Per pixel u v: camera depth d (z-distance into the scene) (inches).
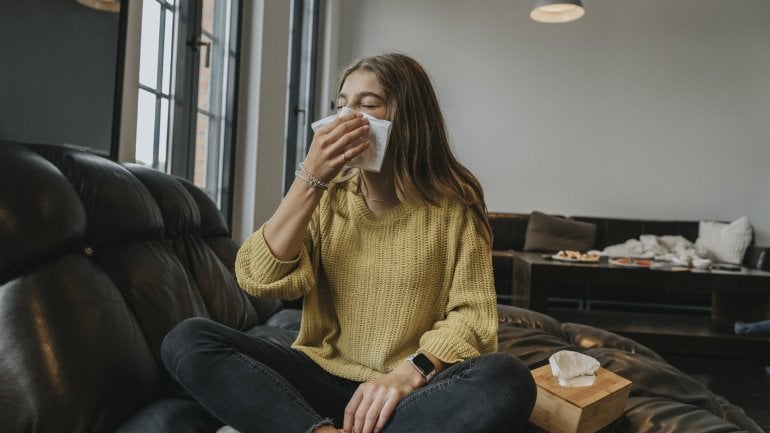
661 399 55.7
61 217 40.7
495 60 199.0
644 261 135.9
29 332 35.0
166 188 62.7
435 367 37.6
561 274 125.5
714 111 193.0
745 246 165.2
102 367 38.0
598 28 195.9
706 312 165.9
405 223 42.3
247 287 40.9
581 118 197.2
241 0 106.8
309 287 41.5
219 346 36.6
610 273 124.3
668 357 119.0
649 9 194.2
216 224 74.8
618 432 49.8
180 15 87.1
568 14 161.2
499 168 199.8
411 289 41.2
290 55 157.0
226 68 107.0
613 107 196.1
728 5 191.8
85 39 57.4
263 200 116.3
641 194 195.8
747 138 192.1
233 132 107.6
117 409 38.4
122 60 64.2
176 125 87.3
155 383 44.3
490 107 199.3
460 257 42.4
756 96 191.6
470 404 32.7
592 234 176.1
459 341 38.8
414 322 41.4
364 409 34.6
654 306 167.5
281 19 121.2
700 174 193.6
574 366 51.4
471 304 41.3
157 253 54.4
